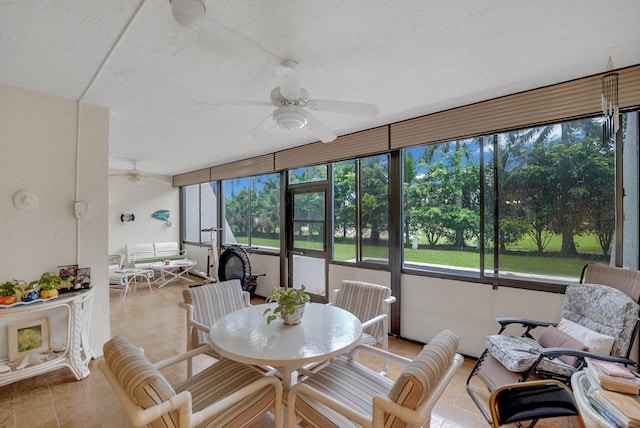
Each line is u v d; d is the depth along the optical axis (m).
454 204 2.98
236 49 1.81
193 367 2.65
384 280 3.42
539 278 2.53
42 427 1.88
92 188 2.76
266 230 5.11
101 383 2.37
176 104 2.68
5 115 2.34
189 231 7.03
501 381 1.86
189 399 1.13
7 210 2.36
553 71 2.13
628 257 2.16
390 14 1.50
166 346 3.09
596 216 2.29
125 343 1.29
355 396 1.49
